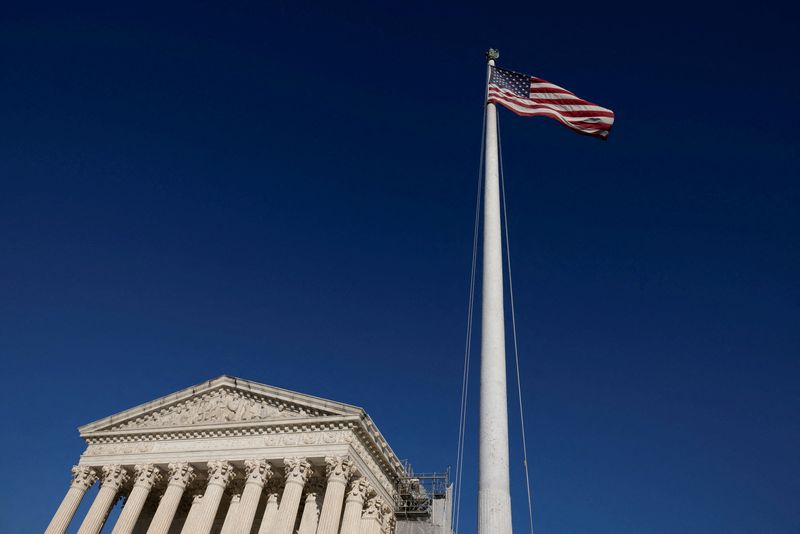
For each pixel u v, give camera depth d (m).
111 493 65.06
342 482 57.06
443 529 67.25
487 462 18.19
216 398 68.06
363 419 61.47
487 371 19.95
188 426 65.62
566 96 30.14
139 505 62.59
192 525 60.94
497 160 26.20
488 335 20.75
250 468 60.66
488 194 24.78
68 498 65.69
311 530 59.75
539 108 29.50
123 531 60.00
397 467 70.50
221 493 61.22
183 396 68.81
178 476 63.06
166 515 60.22
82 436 70.62
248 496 58.56
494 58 30.86
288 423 62.12
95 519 62.41
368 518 61.50
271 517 60.84
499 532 16.83
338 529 59.00
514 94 29.70
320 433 61.16
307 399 62.94
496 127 27.75
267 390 65.44
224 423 64.44
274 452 61.25
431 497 71.38
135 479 65.56
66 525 64.31
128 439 68.81
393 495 69.75
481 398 19.62
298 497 57.47
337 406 61.38
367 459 63.72
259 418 64.12
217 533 66.75
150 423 69.38
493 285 21.91
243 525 56.69
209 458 63.25
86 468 67.69
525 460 24.67
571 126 29.39
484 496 17.61
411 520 68.38
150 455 66.19
